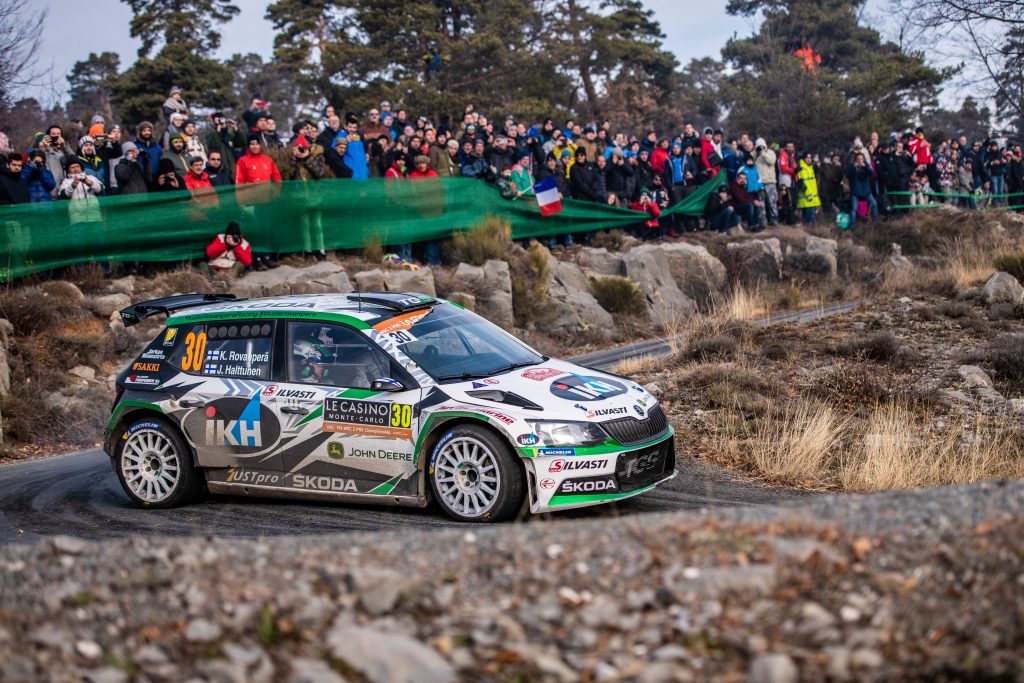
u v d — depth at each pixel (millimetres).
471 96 32906
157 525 6910
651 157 23453
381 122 19297
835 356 12383
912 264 23703
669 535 3662
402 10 36094
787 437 8367
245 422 7250
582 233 22031
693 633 2975
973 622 2992
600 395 6906
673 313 19891
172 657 3023
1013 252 18328
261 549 3799
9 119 21719
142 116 40312
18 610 3383
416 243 18594
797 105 33344
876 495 4270
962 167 28719
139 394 7625
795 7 50562
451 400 6668
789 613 3027
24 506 7672
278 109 55031
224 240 15727
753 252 22688
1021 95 16828
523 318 18141
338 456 6988
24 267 13883
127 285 14766
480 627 3082
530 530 3955
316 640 3061
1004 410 9438
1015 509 3758
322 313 7348
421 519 6719
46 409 11516
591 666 2875
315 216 16828
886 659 2828
